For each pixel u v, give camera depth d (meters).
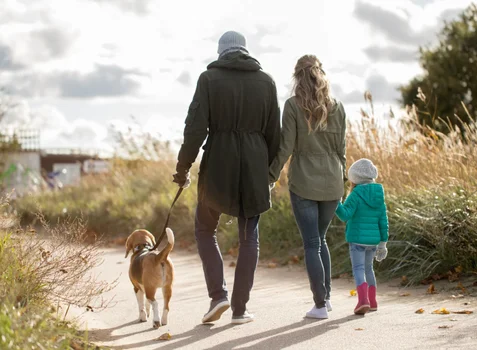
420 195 8.45
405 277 7.30
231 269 9.09
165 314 5.48
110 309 6.24
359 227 5.69
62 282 5.28
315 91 5.54
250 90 5.26
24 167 23.62
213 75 5.22
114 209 15.01
